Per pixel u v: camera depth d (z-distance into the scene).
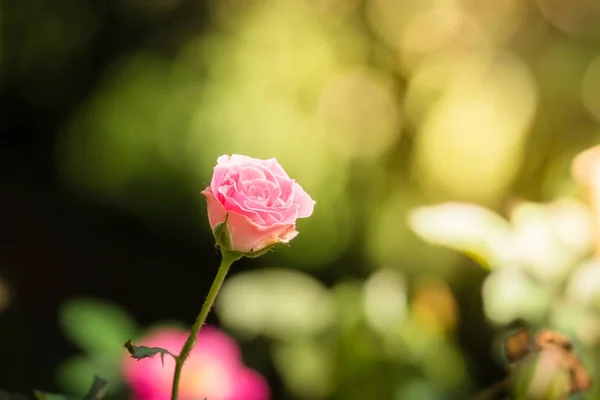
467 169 1.63
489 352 1.23
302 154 1.86
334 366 0.89
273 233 0.52
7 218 2.39
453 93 1.71
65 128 2.42
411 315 0.92
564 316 0.71
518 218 0.74
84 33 2.35
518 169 1.55
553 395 0.62
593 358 0.71
